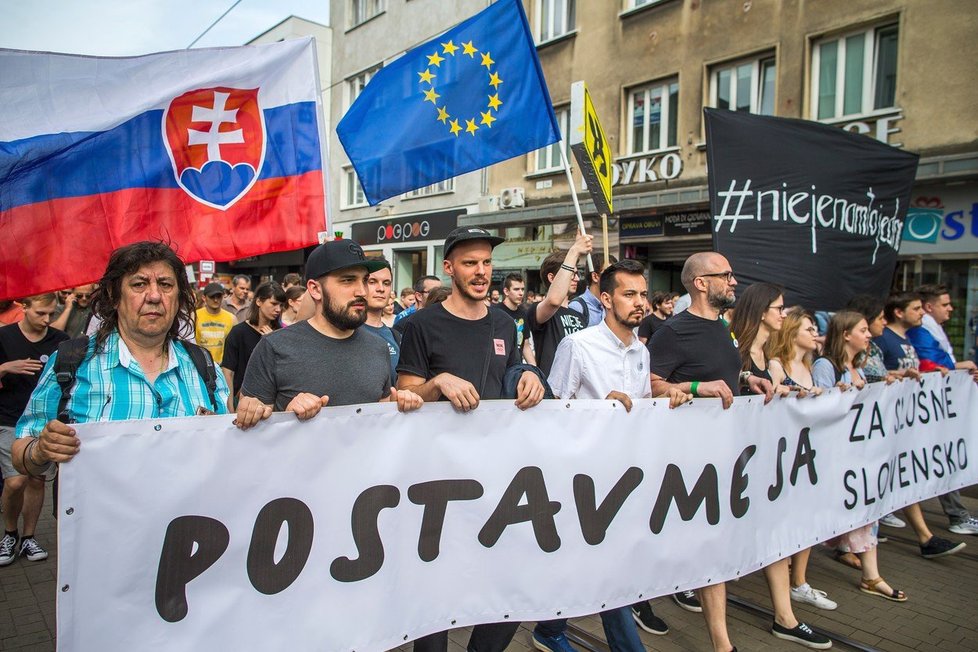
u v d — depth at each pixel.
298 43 3.98
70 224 3.37
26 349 4.30
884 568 4.39
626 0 12.22
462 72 4.07
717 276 3.11
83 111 3.46
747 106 10.60
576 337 2.97
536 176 14.04
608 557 2.56
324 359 2.37
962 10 8.12
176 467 1.80
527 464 2.39
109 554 1.71
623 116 12.26
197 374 2.32
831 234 4.90
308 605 1.99
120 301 2.13
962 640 3.40
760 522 3.10
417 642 2.40
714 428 2.88
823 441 3.45
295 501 1.97
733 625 3.53
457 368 2.61
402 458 2.16
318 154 4.03
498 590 2.33
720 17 10.71
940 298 5.48
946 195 8.27
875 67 9.14
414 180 4.07
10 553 4.23
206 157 3.74
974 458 4.65
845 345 4.07
